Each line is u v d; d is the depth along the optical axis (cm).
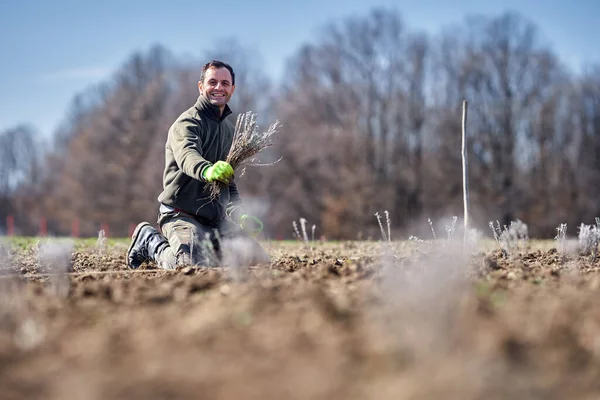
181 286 424
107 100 4803
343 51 4209
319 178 3975
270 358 256
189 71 4334
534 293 389
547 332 287
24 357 270
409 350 259
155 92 4562
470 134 4038
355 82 4212
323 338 279
